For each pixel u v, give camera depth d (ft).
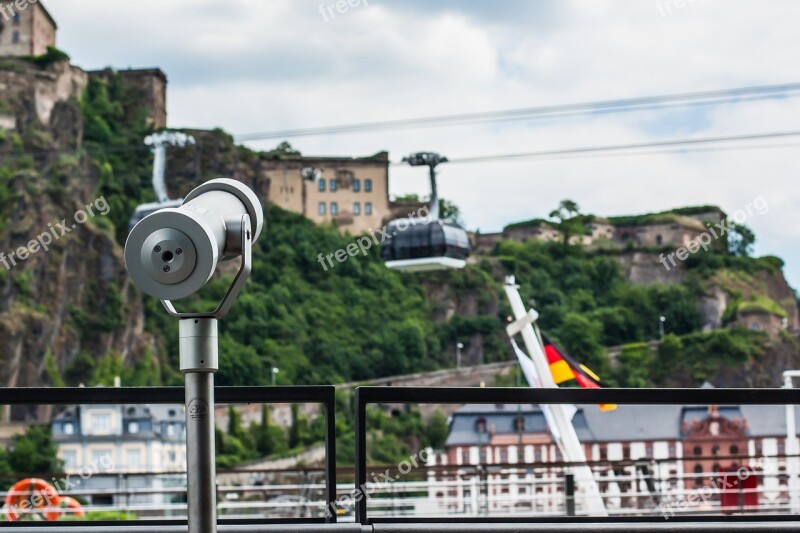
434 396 18.43
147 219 11.63
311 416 568.41
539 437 503.61
